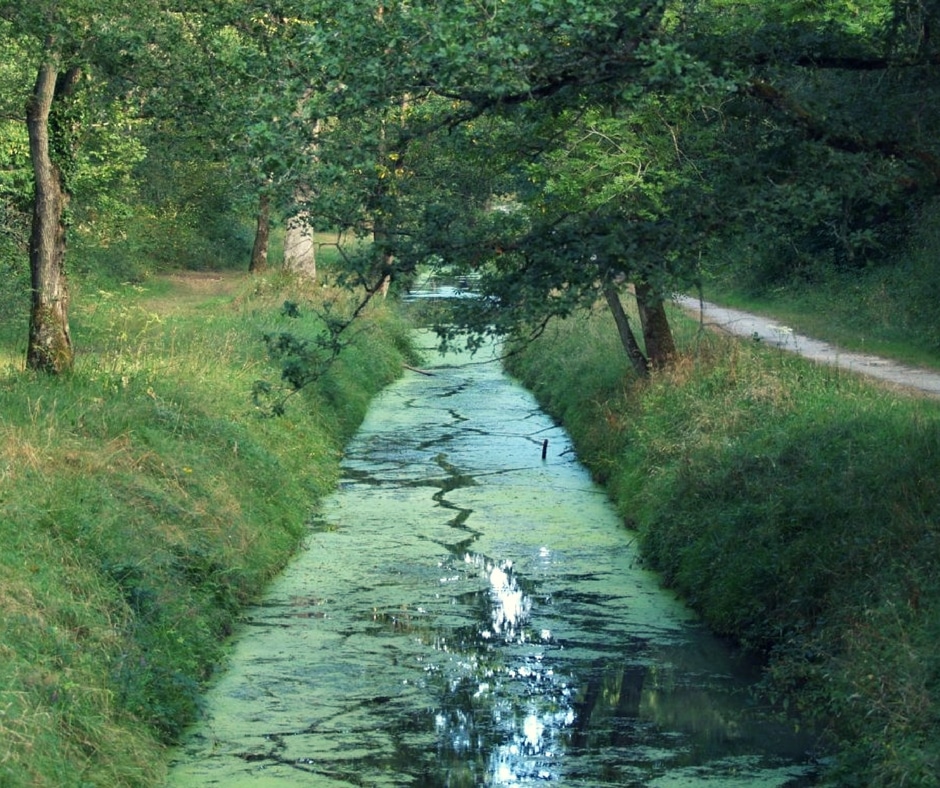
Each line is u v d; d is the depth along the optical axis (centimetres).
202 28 1512
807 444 1335
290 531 1474
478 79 852
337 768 874
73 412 1324
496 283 923
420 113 1095
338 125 975
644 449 1666
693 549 1297
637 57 839
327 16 880
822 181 917
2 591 859
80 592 952
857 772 831
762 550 1184
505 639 1155
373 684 1040
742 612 1155
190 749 901
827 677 966
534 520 1602
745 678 1062
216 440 1512
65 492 1090
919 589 970
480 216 1025
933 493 1120
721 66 927
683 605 1264
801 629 1073
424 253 939
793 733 944
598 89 903
